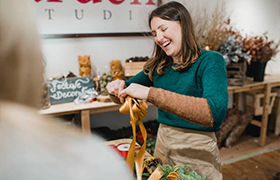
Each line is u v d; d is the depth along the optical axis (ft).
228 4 9.95
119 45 8.52
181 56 3.95
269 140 10.27
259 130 10.38
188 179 2.74
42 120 0.95
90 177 0.89
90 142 1.04
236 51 8.11
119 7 8.22
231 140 9.61
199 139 4.00
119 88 4.32
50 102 6.94
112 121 9.06
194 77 3.88
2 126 0.83
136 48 8.79
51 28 7.55
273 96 10.21
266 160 8.65
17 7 0.86
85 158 0.94
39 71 0.93
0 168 0.78
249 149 9.47
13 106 0.88
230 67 8.54
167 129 4.35
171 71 4.21
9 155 0.81
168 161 4.35
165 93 3.20
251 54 8.64
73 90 7.25
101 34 8.09
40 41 0.93
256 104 10.35
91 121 8.76
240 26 10.50
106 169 0.95
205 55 3.79
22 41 0.87
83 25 7.89
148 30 8.79
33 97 0.94
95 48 8.21
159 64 4.33
